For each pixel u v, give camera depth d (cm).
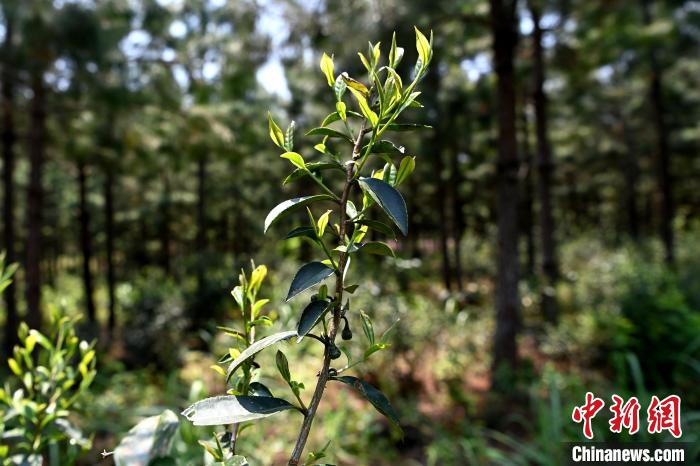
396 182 64
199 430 217
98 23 535
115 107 603
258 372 71
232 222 1895
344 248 60
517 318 504
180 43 902
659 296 529
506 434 379
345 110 63
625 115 1551
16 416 103
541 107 749
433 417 412
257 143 877
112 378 501
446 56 670
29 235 683
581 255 1108
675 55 975
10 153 785
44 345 101
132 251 1938
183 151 781
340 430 361
